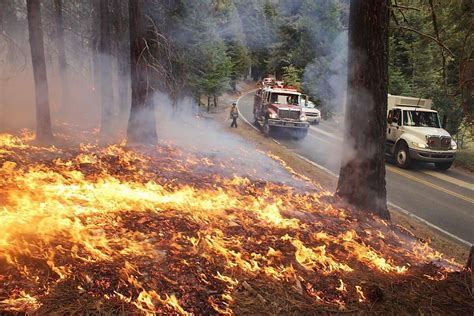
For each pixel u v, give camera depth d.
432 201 11.75
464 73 6.44
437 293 4.41
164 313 3.51
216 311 3.64
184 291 3.85
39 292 3.56
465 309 4.10
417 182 14.06
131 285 3.82
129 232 4.98
